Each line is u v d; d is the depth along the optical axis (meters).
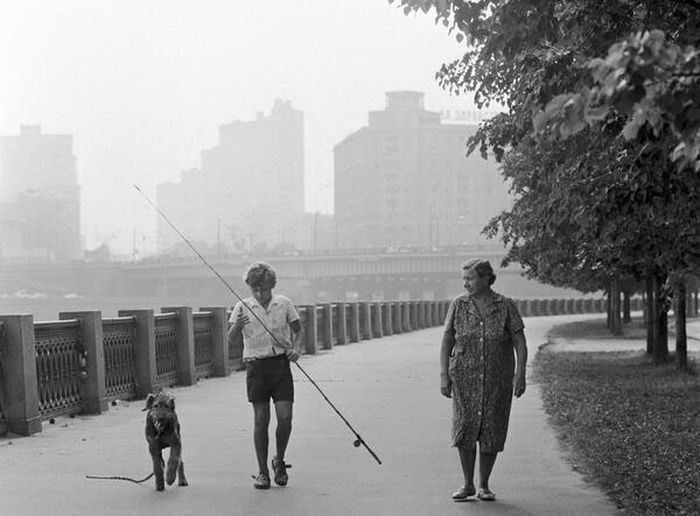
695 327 46.19
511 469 9.45
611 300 41.78
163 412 8.30
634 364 22.34
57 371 12.77
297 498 8.12
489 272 8.03
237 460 9.97
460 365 7.97
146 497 8.15
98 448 10.62
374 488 8.55
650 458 9.56
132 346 15.41
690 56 4.15
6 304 101.06
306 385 18.20
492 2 8.73
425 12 8.91
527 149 11.82
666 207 9.35
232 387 17.42
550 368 21.73
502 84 11.02
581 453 10.03
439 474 9.21
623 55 4.10
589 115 4.31
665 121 4.70
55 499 8.07
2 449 10.55
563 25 8.90
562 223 11.95
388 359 25.50
